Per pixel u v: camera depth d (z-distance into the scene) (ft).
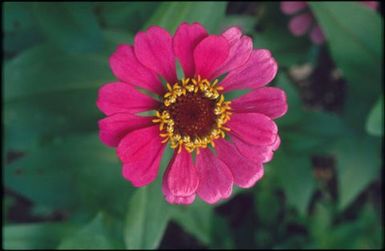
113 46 1.18
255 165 0.86
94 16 1.14
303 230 1.38
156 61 0.84
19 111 1.18
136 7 1.22
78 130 1.21
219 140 0.89
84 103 1.19
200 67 0.85
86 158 1.17
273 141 0.84
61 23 1.14
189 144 0.88
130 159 0.81
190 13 1.05
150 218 1.02
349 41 1.18
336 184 1.48
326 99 1.54
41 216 1.44
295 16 1.31
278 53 1.33
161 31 0.82
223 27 1.27
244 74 0.87
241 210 1.45
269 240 1.37
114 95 0.83
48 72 1.18
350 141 1.26
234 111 0.88
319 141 1.26
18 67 1.17
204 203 1.22
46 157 1.17
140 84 0.85
